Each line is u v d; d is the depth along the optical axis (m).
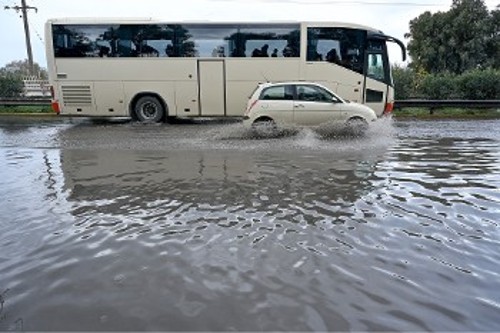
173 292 3.32
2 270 3.70
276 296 3.26
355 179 6.80
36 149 9.84
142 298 3.24
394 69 20.44
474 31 33.59
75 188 6.36
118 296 3.27
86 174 7.24
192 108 14.49
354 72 13.93
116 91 14.30
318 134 11.62
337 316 3.00
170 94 14.39
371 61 13.94
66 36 13.98
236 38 14.00
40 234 4.51
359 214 5.11
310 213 5.14
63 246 4.20
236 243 4.25
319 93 11.62
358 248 4.14
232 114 14.52
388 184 6.51
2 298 3.25
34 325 2.91
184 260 3.87
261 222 4.84
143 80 14.27
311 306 3.12
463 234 4.49
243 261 3.85
